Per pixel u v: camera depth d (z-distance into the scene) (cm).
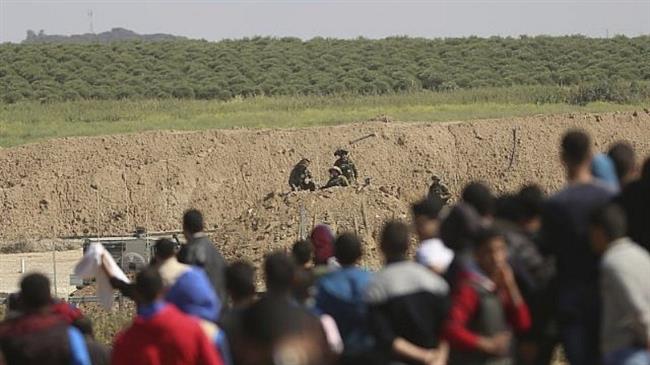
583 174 4209
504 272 3953
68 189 19200
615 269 3756
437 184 14462
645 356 3762
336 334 4034
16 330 4006
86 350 4344
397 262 3994
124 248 11475
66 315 4516
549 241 4138
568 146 4212
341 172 14650
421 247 4319
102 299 5353
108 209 19012
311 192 12862
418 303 3844
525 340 4100
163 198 19300
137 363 3897
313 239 5000
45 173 19638
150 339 3903
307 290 4422
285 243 12112
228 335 3906
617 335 3781
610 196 4122
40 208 18912
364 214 12531
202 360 3928
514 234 4169
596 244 3862
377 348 3884
